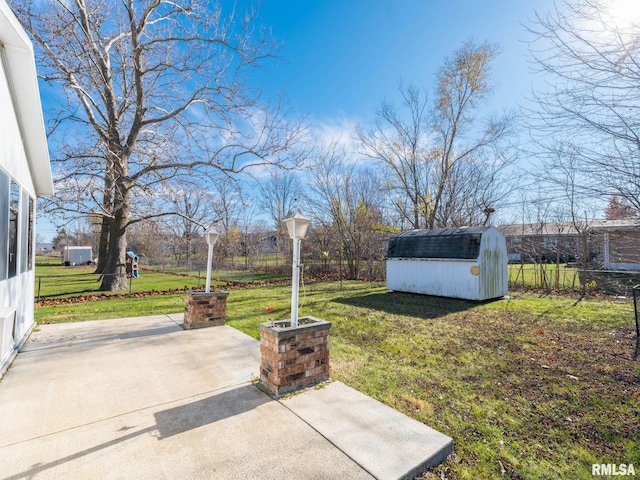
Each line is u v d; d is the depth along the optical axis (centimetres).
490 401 341
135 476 213
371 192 1850
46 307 854
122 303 925
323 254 1931
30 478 211
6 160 435
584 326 663
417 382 386
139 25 1120
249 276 1873
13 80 456
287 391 343
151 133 1277
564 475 231
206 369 406
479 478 226
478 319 738
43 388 347
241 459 232
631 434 283
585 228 1146
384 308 875
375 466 224
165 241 2894
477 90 1609
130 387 352
